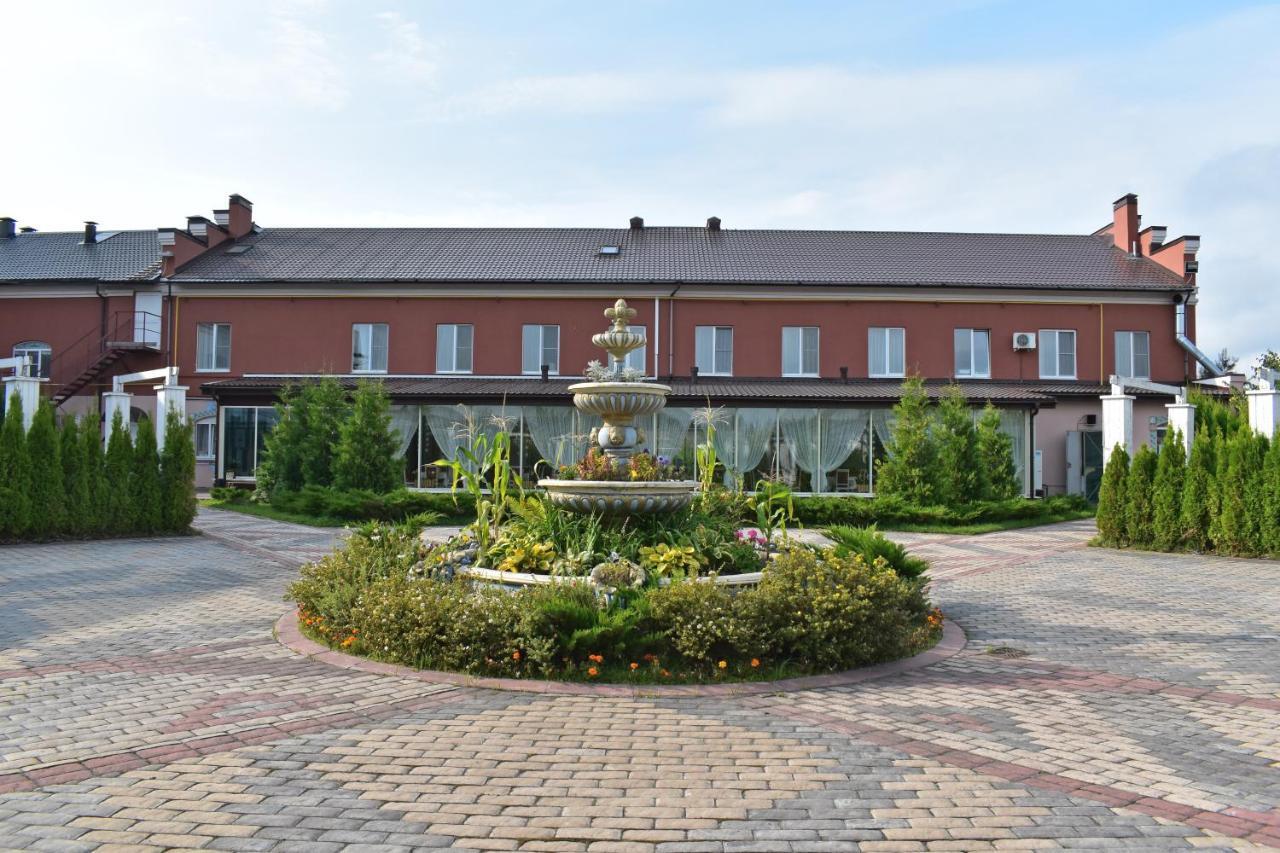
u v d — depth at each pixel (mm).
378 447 20750
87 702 5738
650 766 4688
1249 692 6367
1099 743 5160
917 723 5547
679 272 27250
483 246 29828
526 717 5531
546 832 3834
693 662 6664
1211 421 18734
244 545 14516
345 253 29125
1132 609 9797
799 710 5805
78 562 12336
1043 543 16391
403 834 3789
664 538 8641
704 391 22953
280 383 24281
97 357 27844
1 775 4422
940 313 26688
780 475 22375
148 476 15641
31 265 30062
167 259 27328
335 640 7328
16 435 14273
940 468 20109
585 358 26547
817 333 26719
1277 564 13391
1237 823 4016
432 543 9359
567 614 6590
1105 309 26703
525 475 23062
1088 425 25641
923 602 8367
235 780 4383
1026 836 3855
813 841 3783
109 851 3582
